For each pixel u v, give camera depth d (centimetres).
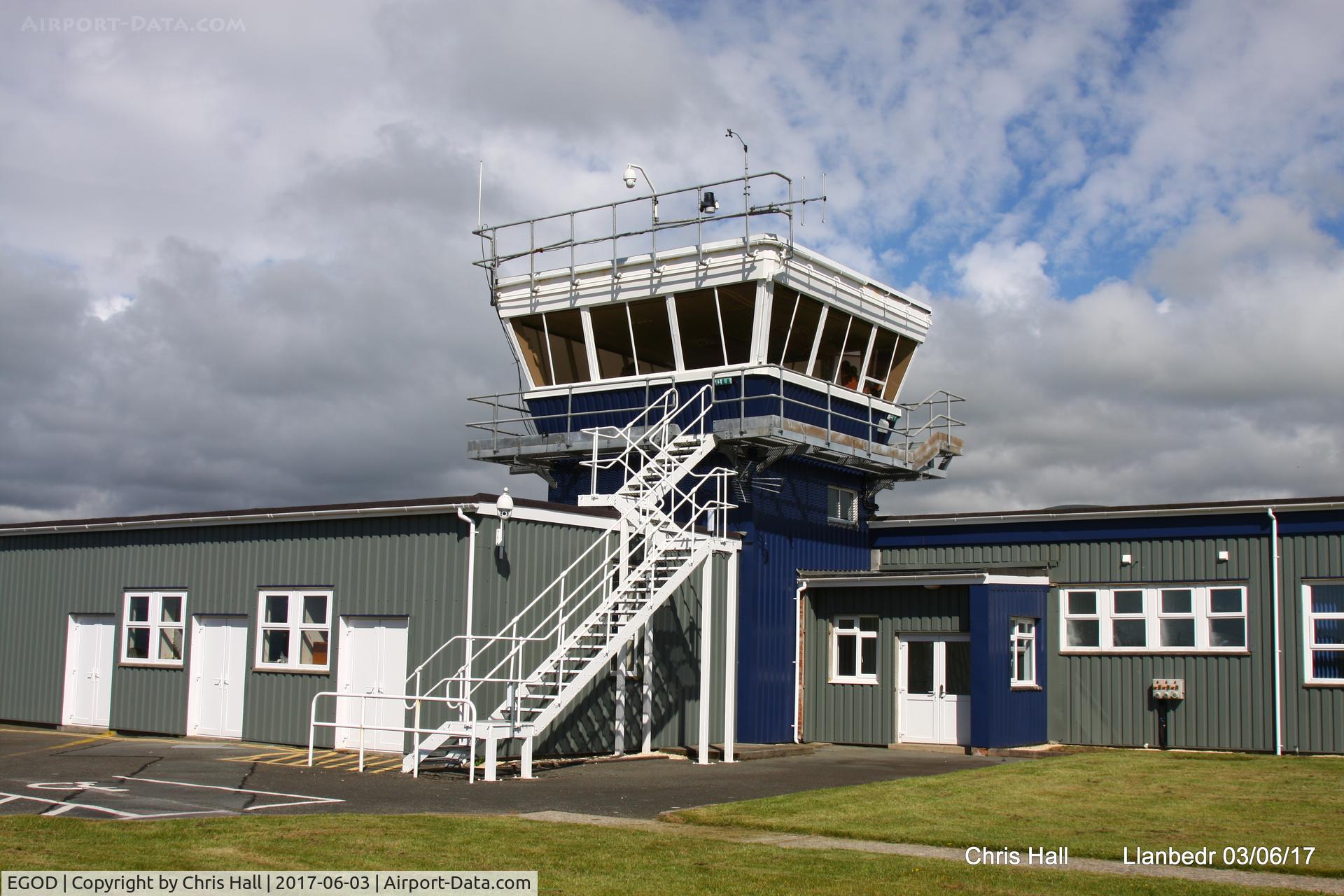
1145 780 1900
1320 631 2391
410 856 1127
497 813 1445
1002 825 1420
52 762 1902
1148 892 1053
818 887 1051
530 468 2984
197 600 2512
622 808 1512
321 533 2333
